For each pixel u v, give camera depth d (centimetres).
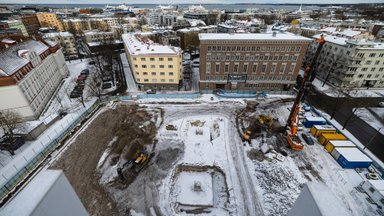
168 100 6531
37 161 3966
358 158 3909
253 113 5800
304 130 5075
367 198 3319
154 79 6975
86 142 4584
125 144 4516
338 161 4072
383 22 16600
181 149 4431
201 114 5769
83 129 5047
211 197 3350
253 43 6034
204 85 6881
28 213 663
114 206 3231
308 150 4412
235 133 4959
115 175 3769
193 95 6650
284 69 6431
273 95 6806
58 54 7738
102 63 9444
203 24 17188
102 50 11238
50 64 7025
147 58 6581
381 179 3631
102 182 3628
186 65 9525
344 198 3338
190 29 13625
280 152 4347
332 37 8262
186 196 3362
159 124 5303
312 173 3838
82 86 7262
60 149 4350
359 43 6600
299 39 5906
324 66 8044
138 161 3891
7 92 4756
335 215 772
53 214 773
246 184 3631
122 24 17700
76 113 5653
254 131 5016
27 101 5056
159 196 3409
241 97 6656
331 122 5269
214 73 6650
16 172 3772
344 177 3731
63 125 5128
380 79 7125
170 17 19538
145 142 4628
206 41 6056
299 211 925
